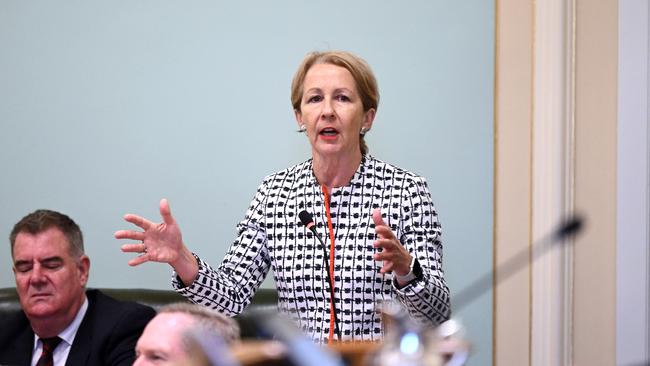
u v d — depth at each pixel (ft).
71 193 19.54
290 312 13.33
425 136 17.99
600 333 17.40
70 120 19.61
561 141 17.37
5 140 19.90
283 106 18.58
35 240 13.57
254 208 13.89
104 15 19.44
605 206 17.48
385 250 11.28
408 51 18.06
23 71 19.84
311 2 18.45
